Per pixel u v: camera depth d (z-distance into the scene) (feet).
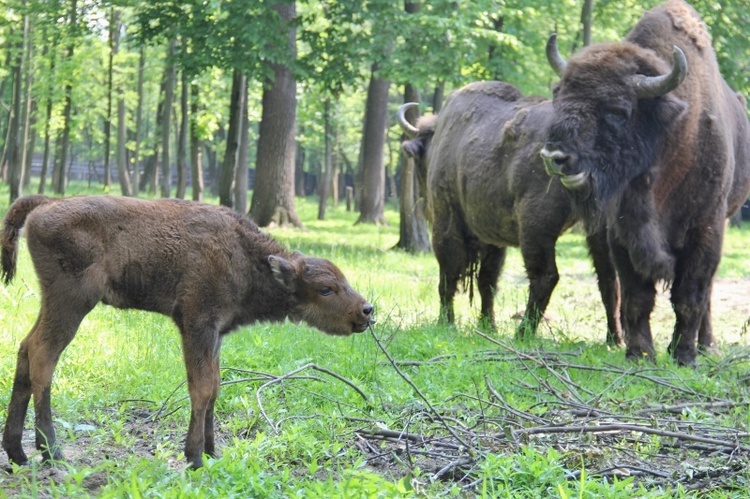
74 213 18.54
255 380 25.02
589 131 29.27
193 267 18.99
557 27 87.56
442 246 40.27
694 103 31.01
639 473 19.36
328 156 126.72
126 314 32.63
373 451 20.92
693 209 31.63
